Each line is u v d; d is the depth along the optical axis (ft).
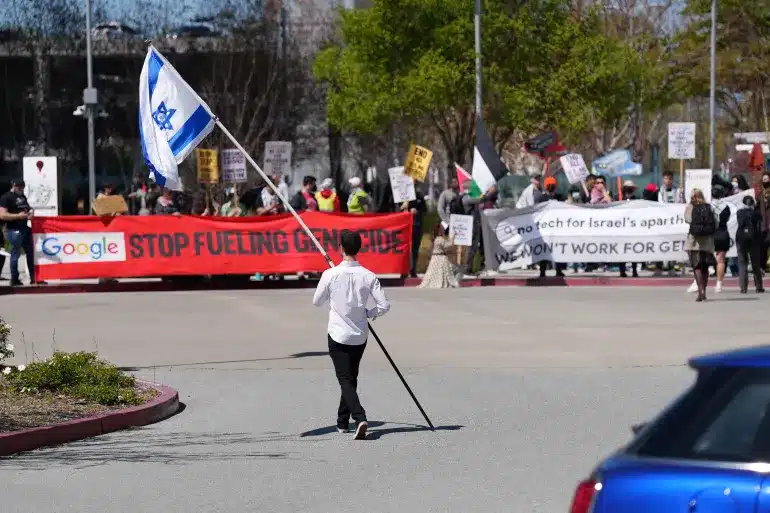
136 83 171.12
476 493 28.78
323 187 95.91
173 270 90.38
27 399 40.24
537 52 142.92
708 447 14.53
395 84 142.82
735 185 104.37
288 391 45.09
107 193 92.94
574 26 143.84
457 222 91.71
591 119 158.71
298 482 30.42
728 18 174.29
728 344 55.93
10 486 30.25
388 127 158.71
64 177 172.14
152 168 49.08
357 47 146.10
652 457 14.73
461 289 88.99
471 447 34.50
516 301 78.69
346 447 34.91
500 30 140.56
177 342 59.36
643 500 14.29
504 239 96.07
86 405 39.60
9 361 52.24
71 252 90.12
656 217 95.55
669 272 98.99
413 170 94.22
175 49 168.25
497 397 43.01
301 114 173.68
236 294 86.07
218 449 34.81
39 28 167.53
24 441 34.76
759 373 14.96
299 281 92.73
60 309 76.07
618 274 100.58
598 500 14.60
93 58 170.60
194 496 29.01
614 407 40.55
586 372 48.42
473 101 142.20
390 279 92.89
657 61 175.32
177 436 37.01
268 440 36.17
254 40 167.12
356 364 36.94
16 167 172.14
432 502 27.99
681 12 175.83
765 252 93.97
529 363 51.11
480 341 58.54
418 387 45.42
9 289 88.63
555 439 35.40
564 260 95.66
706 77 173.68
